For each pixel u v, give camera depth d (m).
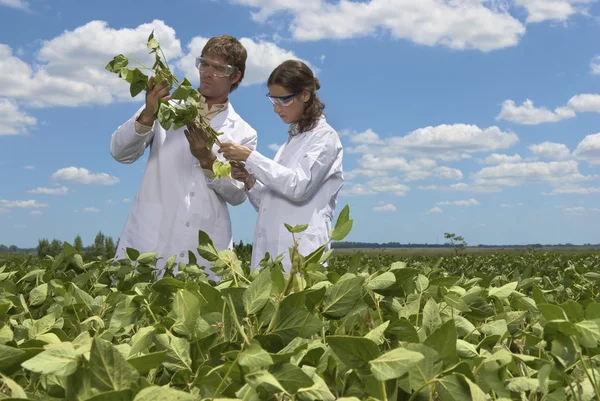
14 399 0.76
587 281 2.64
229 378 0.90
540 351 1.27
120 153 5.34
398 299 1.70
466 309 1.51
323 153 4.70
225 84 5.45
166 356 1.05
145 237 5.28
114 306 1.80
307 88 4.82
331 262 5.23
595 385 0.94
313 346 1.00
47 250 30.25
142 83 3.89
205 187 5.43
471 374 0.92
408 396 0.94
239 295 1.14
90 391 0.79
